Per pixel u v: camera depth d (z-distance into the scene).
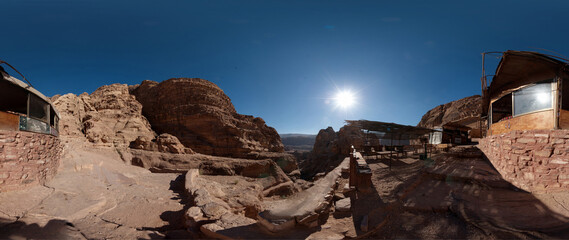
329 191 8.62
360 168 9.37
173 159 35.09
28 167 10.21
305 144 195.75
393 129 14.30
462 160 11.91
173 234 7.02
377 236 5.65
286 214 6.56
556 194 6.39
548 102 7.70
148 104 66.88
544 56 7.46
